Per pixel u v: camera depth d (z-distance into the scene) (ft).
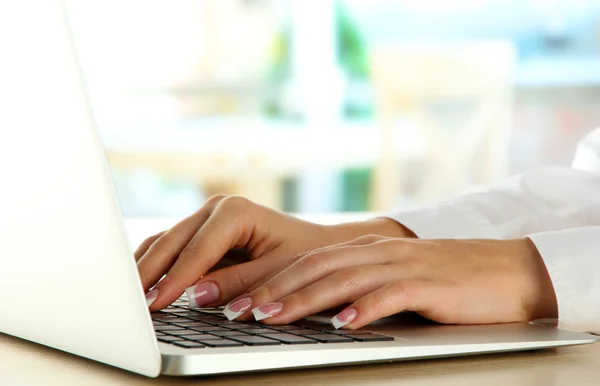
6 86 1.56
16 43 1.50
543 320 2.32
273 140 14.58
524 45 16.58
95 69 15.81
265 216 2.54
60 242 1.56
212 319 1.99
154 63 16.12
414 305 2.06
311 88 16.72
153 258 2.30
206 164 12.92
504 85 12.91
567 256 2.31
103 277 1.48
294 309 1.97
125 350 1.53
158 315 2.05
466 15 16.61
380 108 13.00
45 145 1.51
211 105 16.33
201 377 1.62
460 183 14.02
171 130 15.88
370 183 16.92
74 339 1.68
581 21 16.49
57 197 1.52
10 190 1.65
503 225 2.97
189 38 16.26
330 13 16.63
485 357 1.89
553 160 16.85
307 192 16.96
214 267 2.59
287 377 1.64
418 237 2.86
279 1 16.51
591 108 16.70
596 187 3.00
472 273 2.22
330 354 1.67
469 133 13.57
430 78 12.92
